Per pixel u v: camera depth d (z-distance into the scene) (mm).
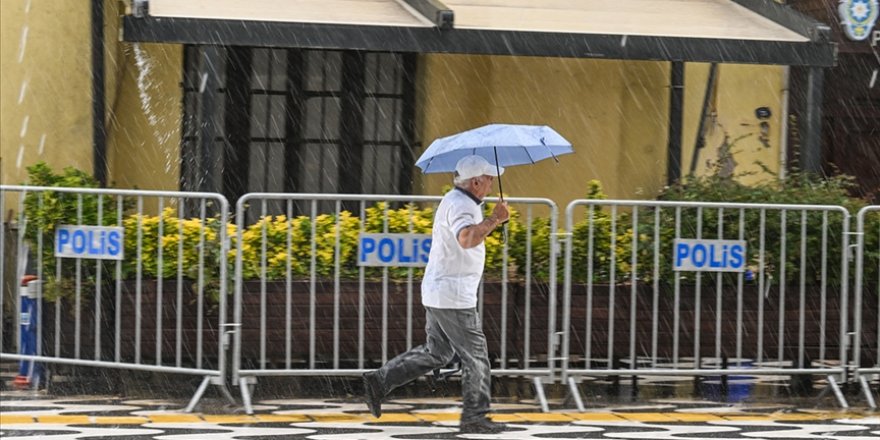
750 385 17438
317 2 18719
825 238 16125
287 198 15297
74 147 19672
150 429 13664
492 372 15367
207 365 15414
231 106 21422
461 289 13531
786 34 19078
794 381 17109
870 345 16375
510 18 18828
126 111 20828
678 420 14758
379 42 17750
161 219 15312
